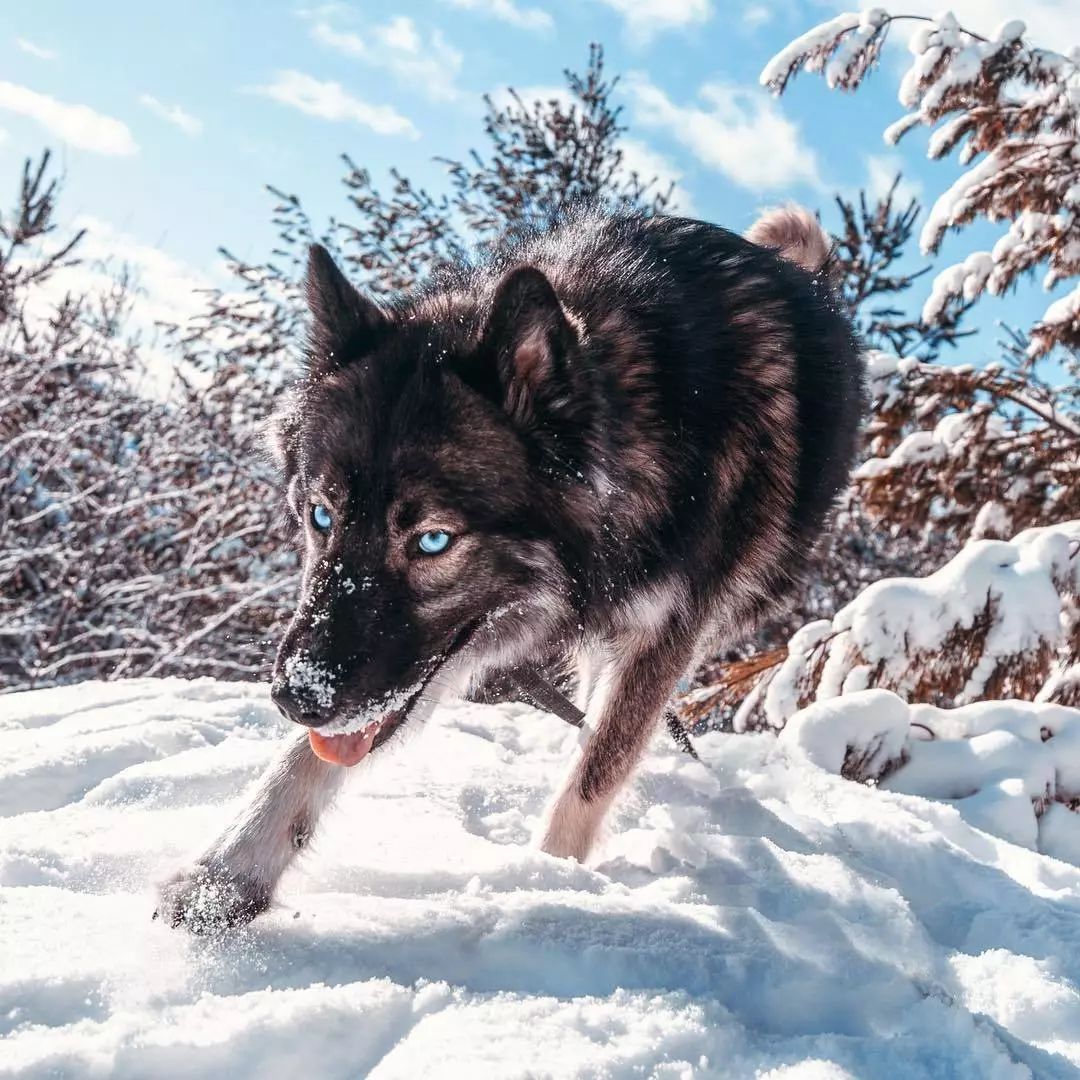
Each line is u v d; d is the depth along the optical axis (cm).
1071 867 85
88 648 225
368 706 63
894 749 108
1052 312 172
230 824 62
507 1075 44
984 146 186
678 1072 46
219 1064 45
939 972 62
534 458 69
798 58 187
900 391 181
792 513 89
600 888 67
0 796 76
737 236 94
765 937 61
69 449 232
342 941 55
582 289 75
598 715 80
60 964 50
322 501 67
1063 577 131
